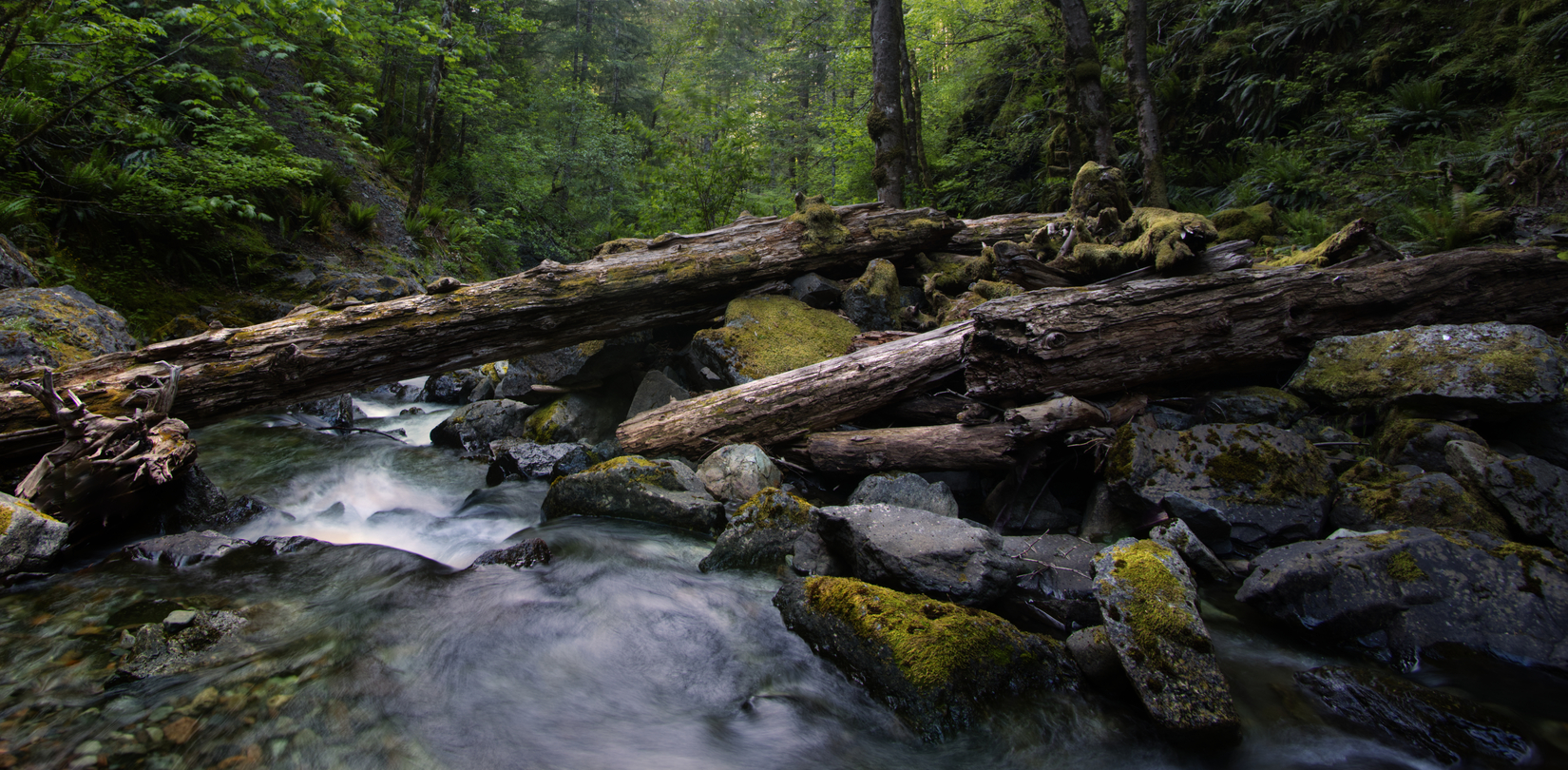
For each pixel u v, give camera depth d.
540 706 2.55
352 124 10.49
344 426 6.94
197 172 8.23
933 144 16.19
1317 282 4.61
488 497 4.98
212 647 2.75
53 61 7.41
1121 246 5.33
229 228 9.36
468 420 6.50
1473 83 8.02
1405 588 2.78
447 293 5.38
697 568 3.68
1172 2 12.83
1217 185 10.14
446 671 2.71
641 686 2.70
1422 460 3.72
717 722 2.50
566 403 6.28
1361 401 4.14
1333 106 9.23
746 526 3.72
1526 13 7.82
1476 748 2.21
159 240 8.38
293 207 10.62
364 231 11.66
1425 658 2.63
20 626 2.87
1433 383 3.84
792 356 5.63
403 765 2.19
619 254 6.31
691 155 12.24
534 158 16.91
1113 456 3.93
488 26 16.42
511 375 6.79
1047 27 14.20
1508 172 6.74
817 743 2.39
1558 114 6.90
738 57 26.33
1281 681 2.61
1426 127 8.04
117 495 3.79
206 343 4.72
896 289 6.62
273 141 9.72
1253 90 10.27
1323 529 3.50
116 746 2.18
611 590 3.40
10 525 3.26
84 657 2.67
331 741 2.27
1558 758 2.14
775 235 6.74
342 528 4.52
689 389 6.25
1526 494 3.21
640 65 23.45
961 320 5.80
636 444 4.95
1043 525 4.17
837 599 2.90
